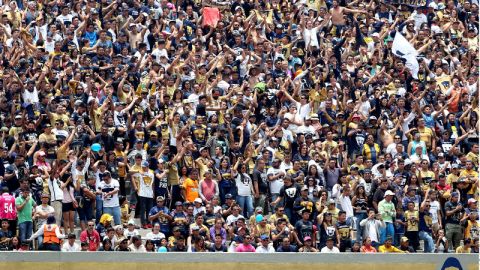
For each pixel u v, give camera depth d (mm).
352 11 156375
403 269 114312
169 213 117188
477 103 142625
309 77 141125
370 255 113750
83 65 133750
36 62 133625
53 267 108062
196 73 137375
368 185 124062
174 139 126500
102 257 108875
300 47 149625
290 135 130250
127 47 142625
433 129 136625
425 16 161875
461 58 153375
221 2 153375
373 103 138875
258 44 145875
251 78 139750
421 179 128500
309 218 119500
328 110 136000
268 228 117250
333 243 117875
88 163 118062
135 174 120375
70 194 116562
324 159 127125
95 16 145375
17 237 111875
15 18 145250
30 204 113125
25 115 123938
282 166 126750
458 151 136250
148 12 148500
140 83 135125
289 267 112062
